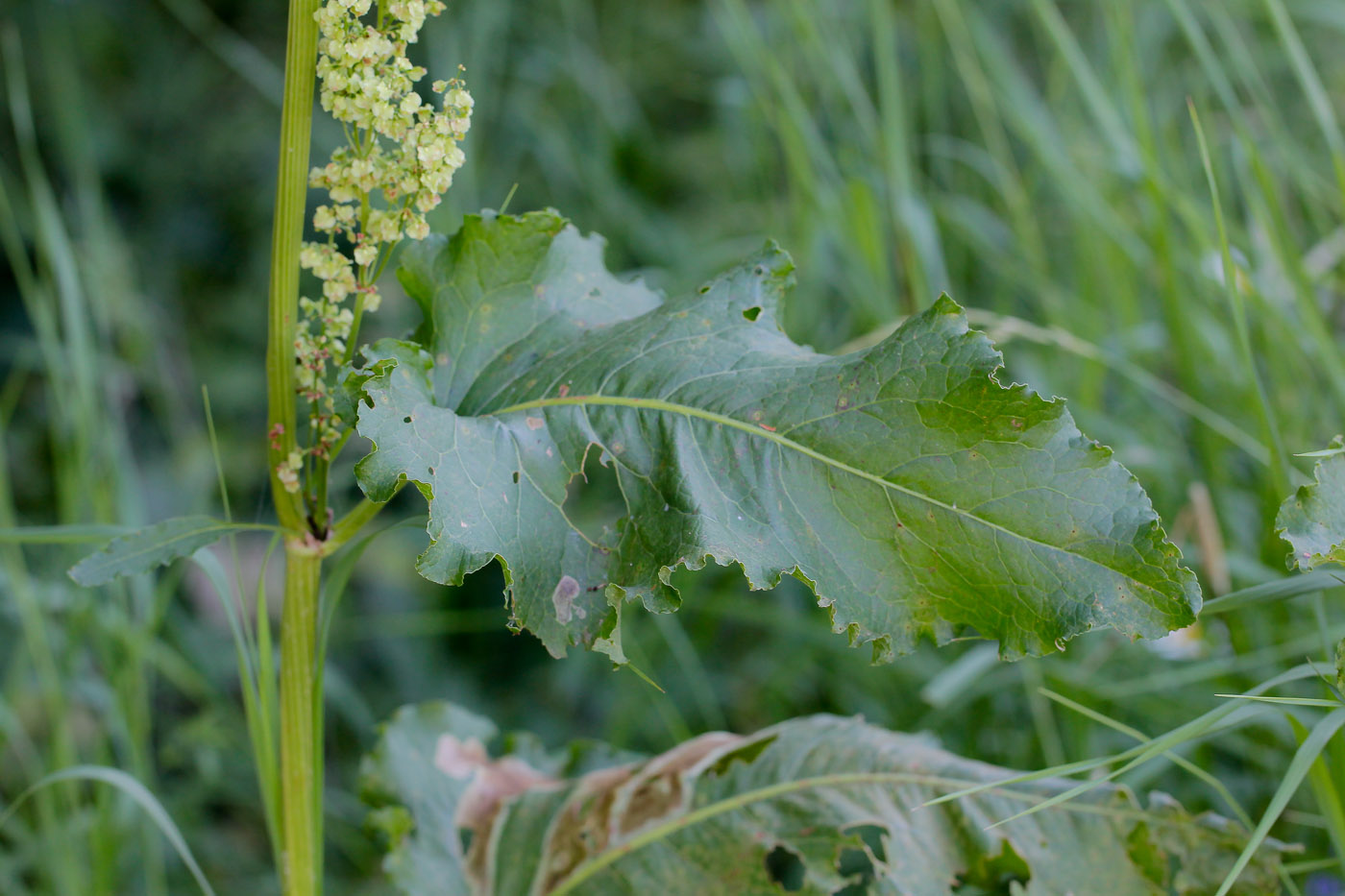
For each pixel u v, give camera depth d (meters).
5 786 1.33
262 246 2.23
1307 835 1.02
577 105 2.07
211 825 1.44
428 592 1.87
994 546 0.81
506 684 1.77
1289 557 0.82
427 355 0.84
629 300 0.89
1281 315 1.04
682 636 1.26
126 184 2.20
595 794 0.94
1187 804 1.06
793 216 1.44
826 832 0.91
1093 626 0.80
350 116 0.82
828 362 0.83
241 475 1.98
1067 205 1.39
